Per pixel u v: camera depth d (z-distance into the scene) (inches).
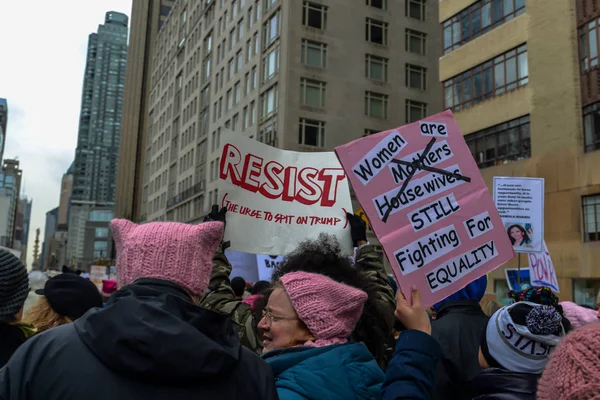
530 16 787.4
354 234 160.2
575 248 696.4
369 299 97.7
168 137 2586.1
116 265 69.8
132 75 4146.2
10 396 55.2
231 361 58.7
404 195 112.0
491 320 93.9
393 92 1510.8
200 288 68.5
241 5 1740.9
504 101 820.0
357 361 77.8
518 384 86.6
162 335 54.4
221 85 1877.5
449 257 110.9
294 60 1382.9
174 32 2667.3
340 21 1465.3
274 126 1401.3
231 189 161.6
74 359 55.8
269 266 311.4
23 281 99.2
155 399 54.6
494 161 838.5
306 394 70.2
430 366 77.4
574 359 44.8
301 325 82.0
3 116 7150.6
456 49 929.5
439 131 119.0
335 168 169.8
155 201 2728.8
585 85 708.0
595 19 698.8
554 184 733.3
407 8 1582.2
